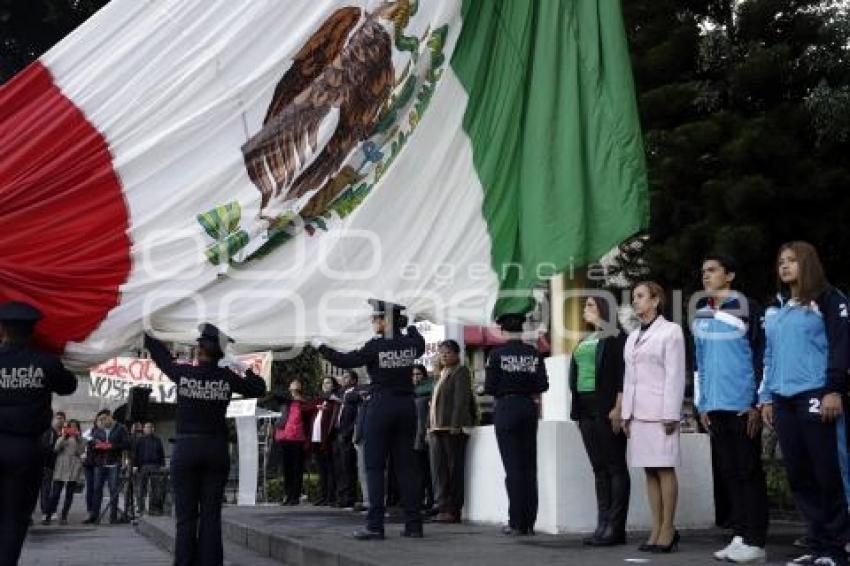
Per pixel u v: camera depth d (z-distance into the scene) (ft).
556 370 33.83
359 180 27.86
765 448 53.42
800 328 22.04
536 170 29.86
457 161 29.22
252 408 54.34
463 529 33.42
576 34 30.94
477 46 29.94
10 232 24.43
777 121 60.70
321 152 27.45
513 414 30.37
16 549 22.81
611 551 26.17
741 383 24.02
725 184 59.72
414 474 30.14
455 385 36.94
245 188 26.58
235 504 55.31
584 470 31.81
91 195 25.23
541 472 32.24
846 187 60.18
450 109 29.25
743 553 23.48
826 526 22.06
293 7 27.61
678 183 62.64
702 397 24.63
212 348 25.23
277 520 39.47
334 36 27.96
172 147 25.99
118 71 25.93
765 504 23.90
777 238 61.72
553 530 31.48
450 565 23.11
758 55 60.34
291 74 27.35
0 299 23.99
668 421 25.84
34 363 23.02
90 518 59.62
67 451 59.26
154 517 52.54
